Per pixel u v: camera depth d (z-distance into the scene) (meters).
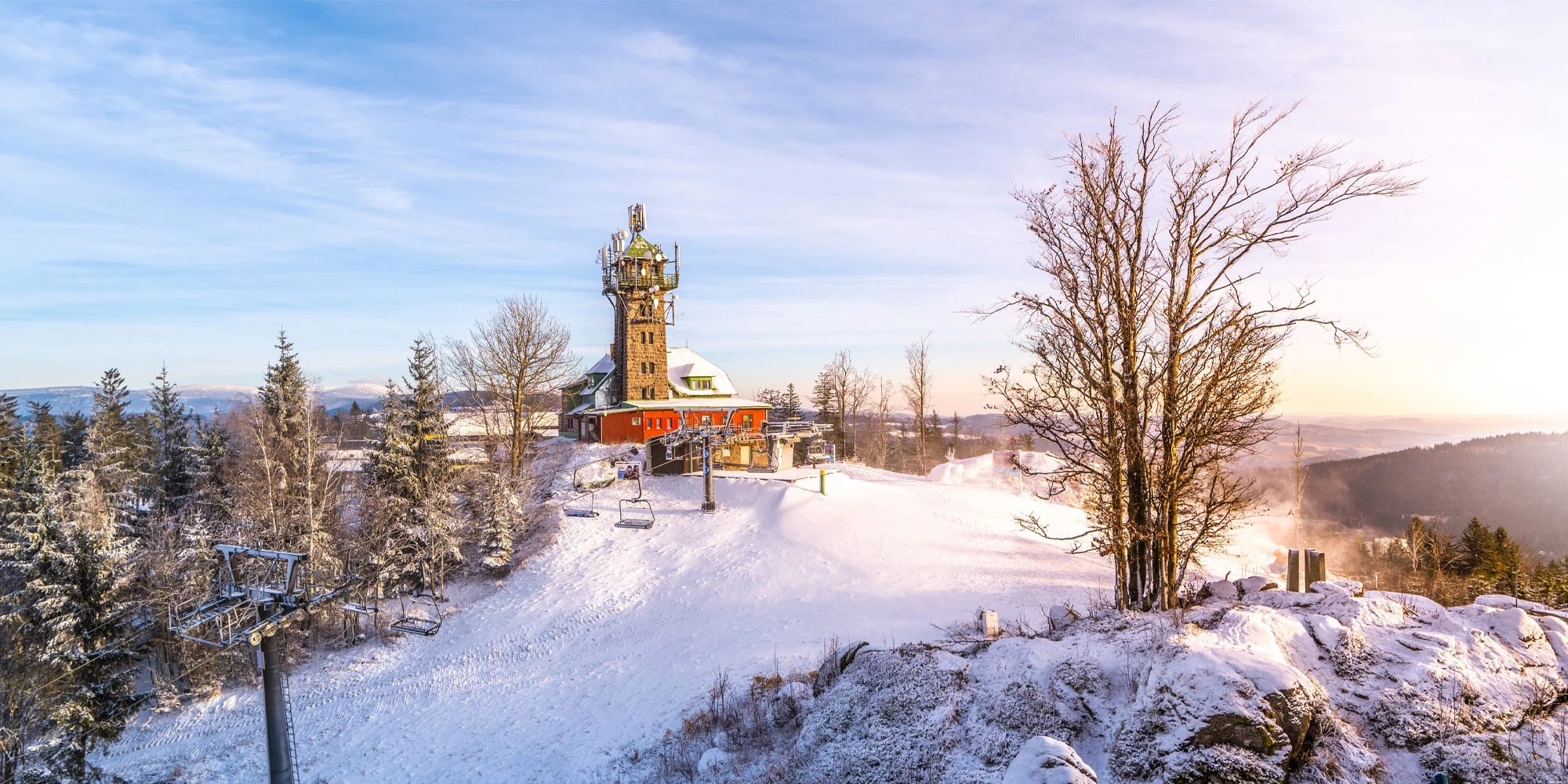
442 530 36.44
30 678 25.41
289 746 14.32
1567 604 20.70
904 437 88.75
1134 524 15.40
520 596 33.94
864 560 32.69
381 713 24.78
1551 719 8.86
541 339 50.03
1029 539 34.47
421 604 34.78
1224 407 14.27
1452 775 8.00
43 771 22.58
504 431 51.06
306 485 35.94
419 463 41.00
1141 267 15.19
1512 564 39.62
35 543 27.64
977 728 9.95
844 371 82.12
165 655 31.56
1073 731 9.69
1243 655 9.04
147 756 24.86
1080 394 15.95
